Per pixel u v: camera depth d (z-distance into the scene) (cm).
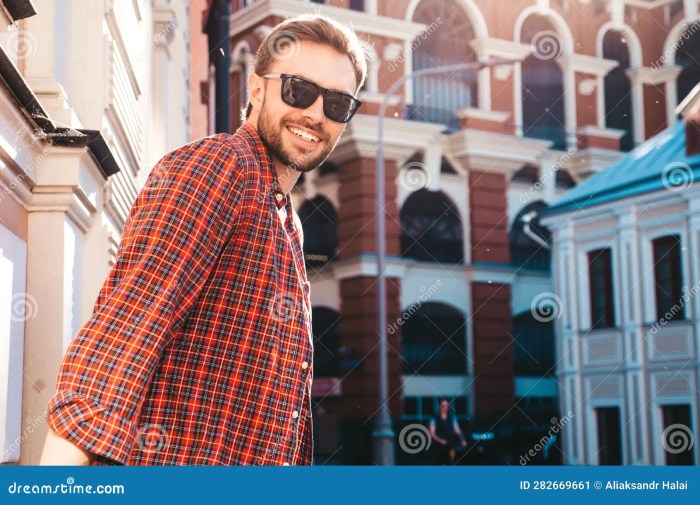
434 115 2238
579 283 1777
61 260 392
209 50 1272
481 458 1377
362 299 2130
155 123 805
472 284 2219
